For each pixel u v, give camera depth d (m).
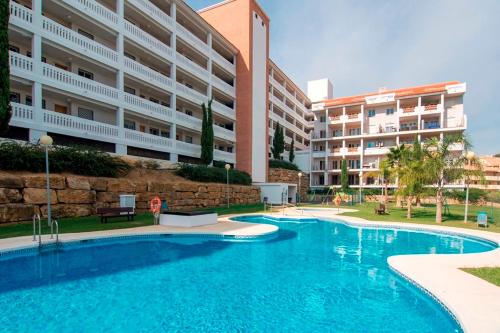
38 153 14.19
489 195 35.25
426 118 43.75
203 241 12.27
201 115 34.34
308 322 5.18
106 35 22.50
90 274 7.70
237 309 5.68
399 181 20.73
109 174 17.62
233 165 36.44
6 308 5.55
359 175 45.88
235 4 37.59
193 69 30.08
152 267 8.46
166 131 29.45
